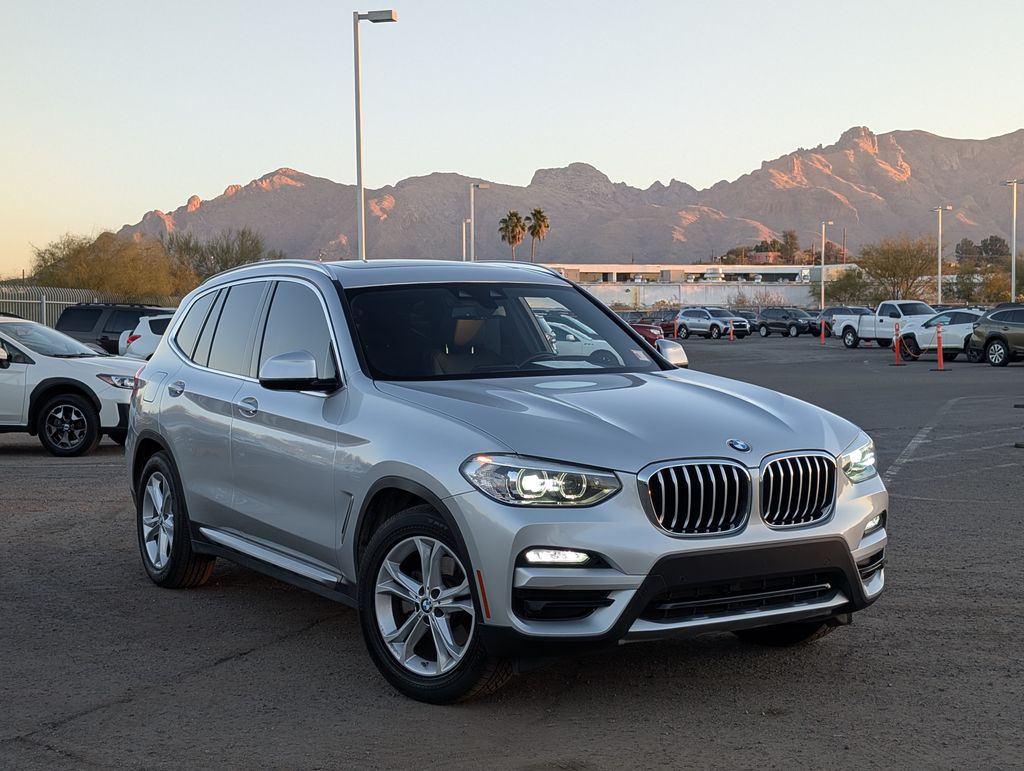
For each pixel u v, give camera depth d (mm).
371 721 4816
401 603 5246
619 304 147125
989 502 10031
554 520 4578
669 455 4723
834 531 4973
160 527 7336
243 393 6367
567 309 6504
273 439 5969
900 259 95562
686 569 4641
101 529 9148
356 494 5312
